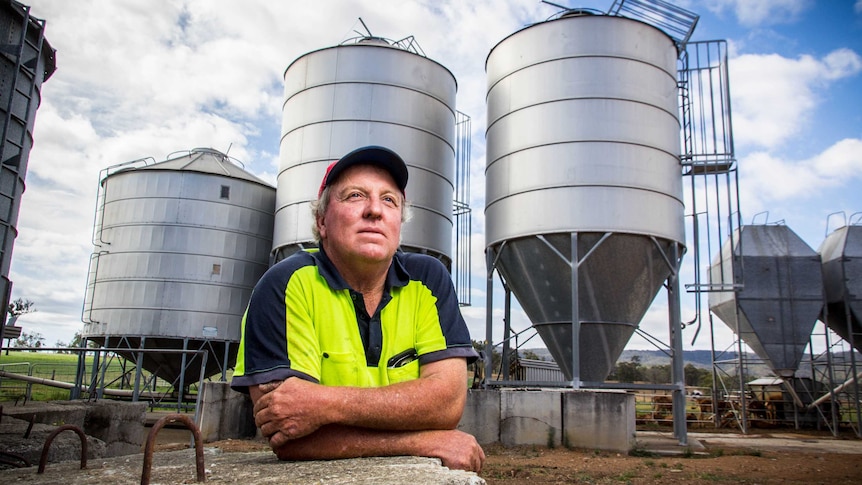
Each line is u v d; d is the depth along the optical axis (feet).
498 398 49.83
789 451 54.34
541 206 53.83
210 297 80.12
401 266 9.15
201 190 82.84
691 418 90.99
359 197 8.47
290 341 8.18
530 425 48.80
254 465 7.72
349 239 8.25
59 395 94.58
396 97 65.21
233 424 53.98
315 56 66.85
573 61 55.83
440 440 8.04
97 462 9.73
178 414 6.63
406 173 8.83
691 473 38.09
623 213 52.29
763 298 84.17
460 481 6.41
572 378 52.85
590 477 35.27
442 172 67.51
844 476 38.65
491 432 49.34
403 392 7.97
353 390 7.84
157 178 82.53
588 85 55.01
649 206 53.21
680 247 56.29
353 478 6.33
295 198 64.64
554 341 55.36
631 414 47.57
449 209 68.90
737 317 79.77
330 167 8.70
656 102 56.08
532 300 56.08
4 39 42.55
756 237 87.20
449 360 8.80
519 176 55.83
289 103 68.59
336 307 8.55
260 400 7.94
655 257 53.57
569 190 53.16
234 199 84.48
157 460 9.73
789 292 83.97
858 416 75.20
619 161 53.36
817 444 62.28
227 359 81.97
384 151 8.52
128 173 83.56
